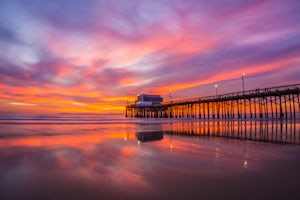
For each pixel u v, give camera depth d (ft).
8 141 41.68
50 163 23.88
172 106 226.38
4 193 15.31
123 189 16.10
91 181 17.83
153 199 14.39
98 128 79.05
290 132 59.11
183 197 14.64
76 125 96.89
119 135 54.13
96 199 14.42
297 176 19.01
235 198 14.40
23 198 14.55
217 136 52.03
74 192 15.58
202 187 16.43
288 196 14.62
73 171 20.72
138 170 21.13
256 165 22.98
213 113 178.60
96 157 27.14
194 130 69.51
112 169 21.50
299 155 28.37
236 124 101.71
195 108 212.64
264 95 122.72
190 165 23.07
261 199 14.20
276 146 36.14
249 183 17.26
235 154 29.22
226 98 147.43
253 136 51.03
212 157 27.25
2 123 107.04
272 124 95.61
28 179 18.24
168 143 40.22
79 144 38.24
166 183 17.37
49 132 61.46
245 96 132.77
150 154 29.27
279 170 20.98
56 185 16.89
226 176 19.11
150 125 101.30
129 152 30.76
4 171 20.57
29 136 50.72
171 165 23.09
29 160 25.31
